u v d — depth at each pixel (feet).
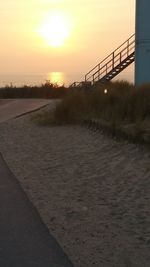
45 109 101.55
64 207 29.78
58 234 24.53
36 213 28.40
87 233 24.66
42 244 23.00
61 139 61.67
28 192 33.91
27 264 20.51
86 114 76.43
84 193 33.45
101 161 45.11
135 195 32.19
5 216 27.73
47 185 36.29
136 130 52.06
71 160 46.85
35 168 43.65
